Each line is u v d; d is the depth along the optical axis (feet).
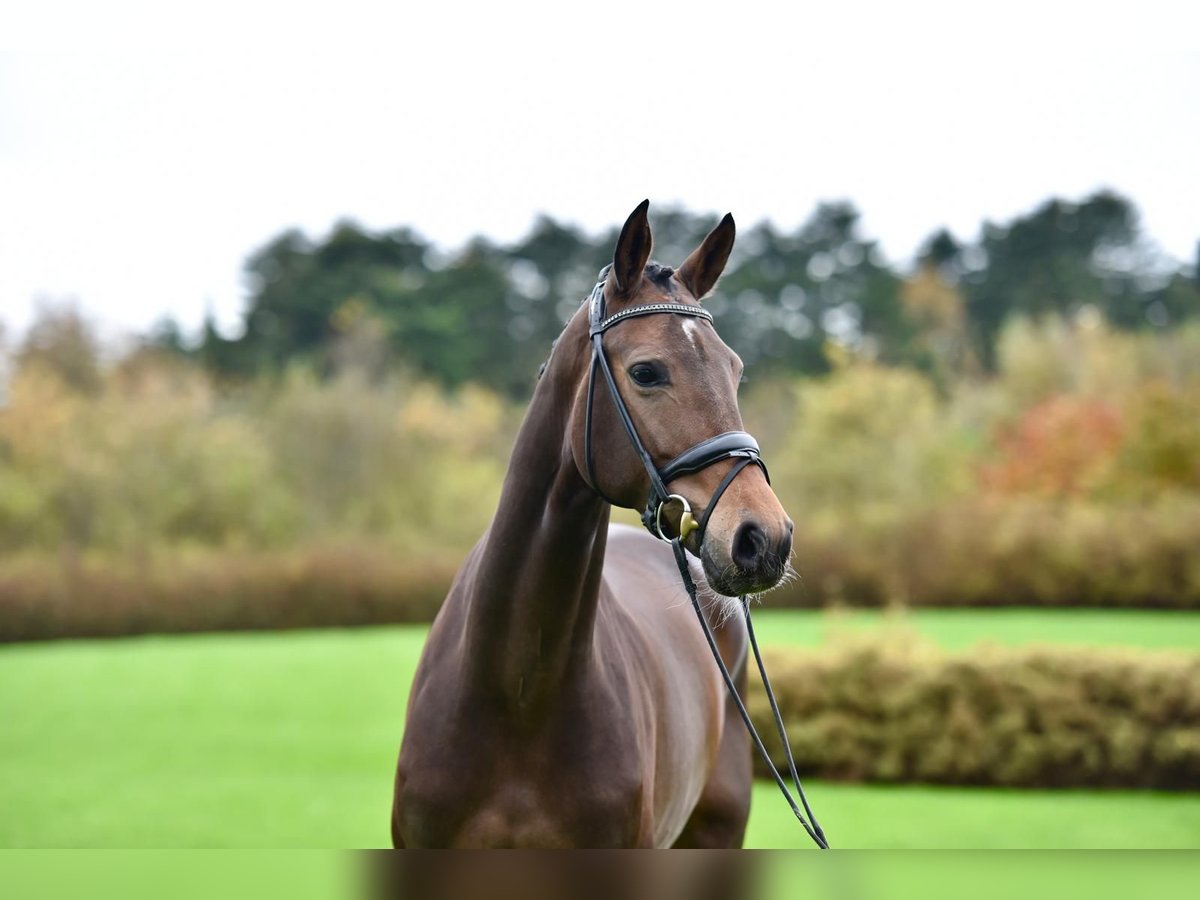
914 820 27.02
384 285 159.84
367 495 107.45
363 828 26.07
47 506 101.24
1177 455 88.12
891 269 161.99
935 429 103.45
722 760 13.85
